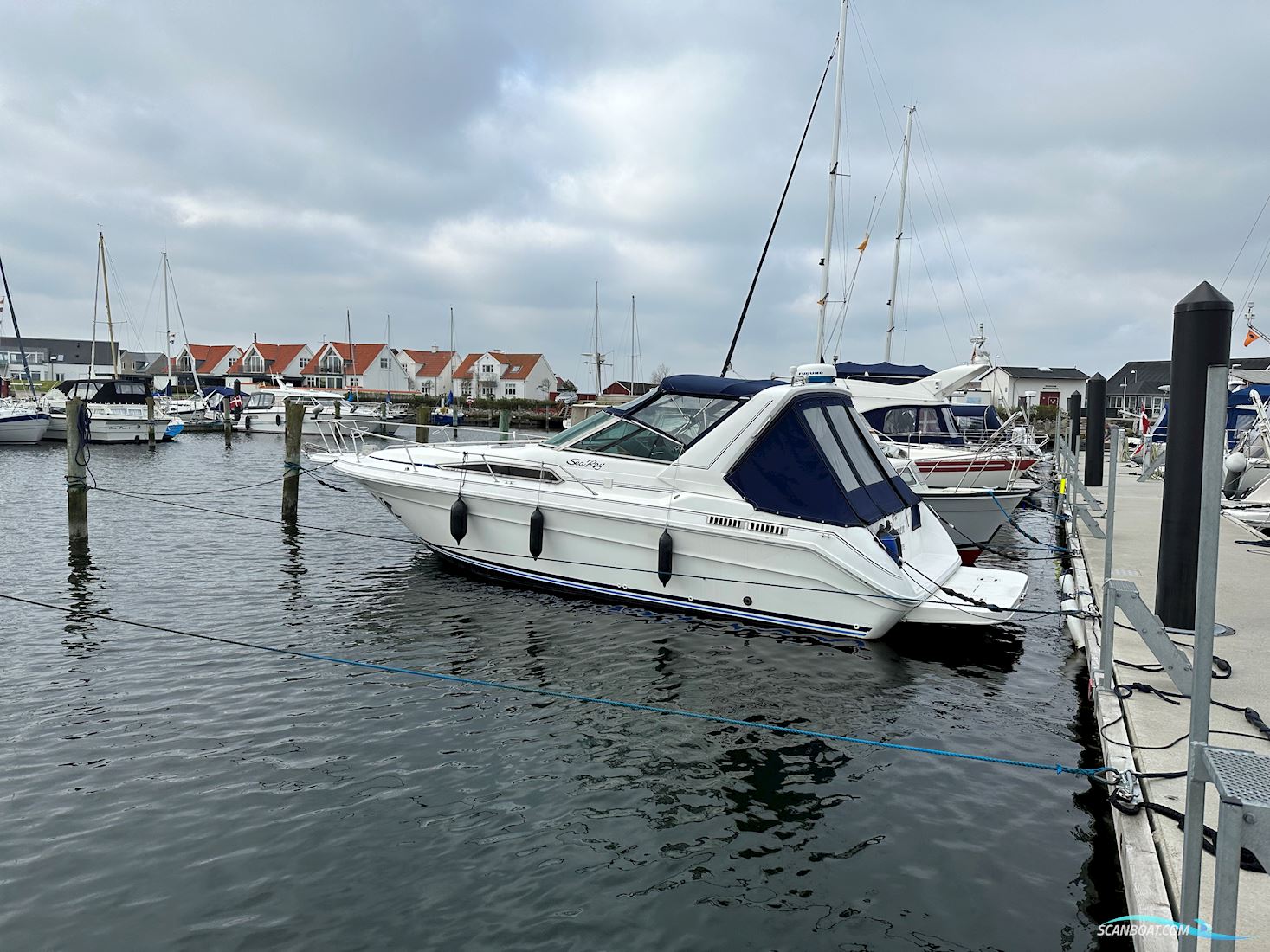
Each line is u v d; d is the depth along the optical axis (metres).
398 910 4.20
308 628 8.66
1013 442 16.95
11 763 5.68
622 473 9.33
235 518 15.98
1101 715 5.15
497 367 87.62
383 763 5.73
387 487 10.42
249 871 4.51
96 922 4.10
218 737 6.12
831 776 5.65
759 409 8.70
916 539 9.98
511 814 5.11
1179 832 3.88
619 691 7.08
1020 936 4.02
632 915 4.19
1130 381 63.03
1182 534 5.98
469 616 9.01
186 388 77.81
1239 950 3.00
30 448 32.62
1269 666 5.83
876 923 4.13
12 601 9.65
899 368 18.98
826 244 18.38
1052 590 11.39
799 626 8.46
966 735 6.34
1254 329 20.39
